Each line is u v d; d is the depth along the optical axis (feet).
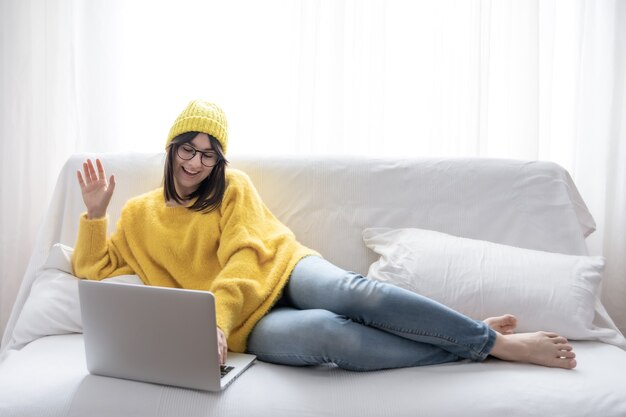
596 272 4.82
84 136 7.27
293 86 7.20
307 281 4.57
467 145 7.02
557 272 4.77
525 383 3.65
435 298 4.75
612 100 7.01
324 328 3.89
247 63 7.27
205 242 4.94
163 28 7.27
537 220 5.52
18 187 7.38
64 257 5.06
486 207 5.60
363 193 5.72
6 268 7.38
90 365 3.80
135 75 7.34
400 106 7.29
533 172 5.67
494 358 4.18
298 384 3.70
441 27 7.07
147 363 3.65
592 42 7.01
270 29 7.23
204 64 7.29
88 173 4.91
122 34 7.25
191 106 5.08
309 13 7.00
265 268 4.74
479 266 4.83
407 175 5.74
